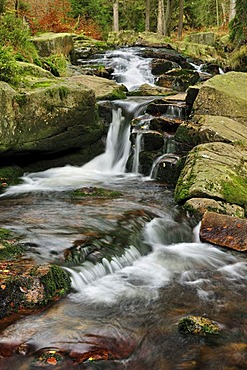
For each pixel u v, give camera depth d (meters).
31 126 8.66
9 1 16.16
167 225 6.42
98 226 5.95
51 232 5.57
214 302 4.49
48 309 4.12
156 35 25.16
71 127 9.55
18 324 3.84
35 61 12.43
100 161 10.69
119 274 5.01
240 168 7.70
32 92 8.59
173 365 3.40
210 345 3.68
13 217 6.28
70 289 4.49
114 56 19.41
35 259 4.70
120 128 10.97
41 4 22.98
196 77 16.61
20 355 3.41
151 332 3.86
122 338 3.74
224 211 6.77
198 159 7.79
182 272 5.22
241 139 8.72
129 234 5.84
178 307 4.34
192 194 7.06
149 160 9.70
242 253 5.84
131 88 15.45
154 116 10.91
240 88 10.38
